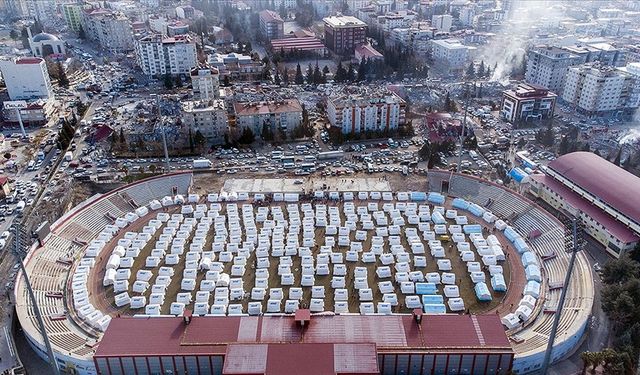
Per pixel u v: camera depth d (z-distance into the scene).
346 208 196.50
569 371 128.00
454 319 131.75
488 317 132.62
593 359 121.19
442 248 173.00
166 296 154.25
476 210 195.75
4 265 163.50
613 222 175.62
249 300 152.25
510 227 184.12
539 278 158.62
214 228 186.75
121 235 183.50
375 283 159.12
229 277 161.62
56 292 153.12
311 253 172.25
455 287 154.38
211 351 121.56
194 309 147.25
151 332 127.69
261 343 121.12
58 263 165.88
